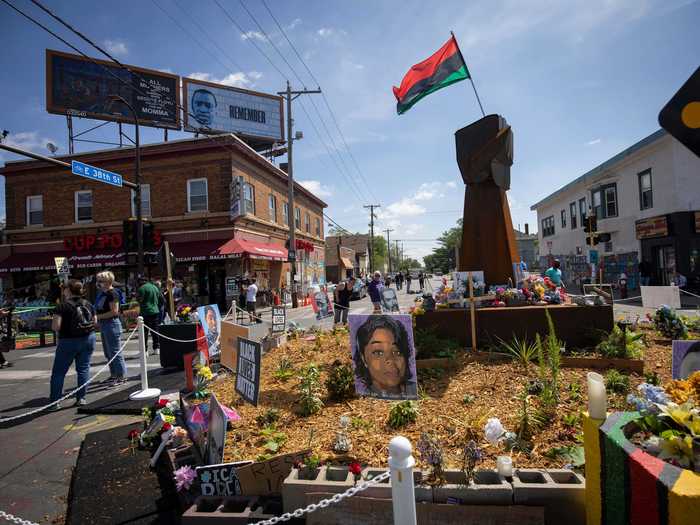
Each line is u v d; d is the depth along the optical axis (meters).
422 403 4.25
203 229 22.42
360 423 3.92
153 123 26.73
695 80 2.15
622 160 23.20
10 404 6.82
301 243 30.75
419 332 5.91
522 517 2.38
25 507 3.61
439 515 2.44
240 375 4.62
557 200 34.69
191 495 3.21
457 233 103.19
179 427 4.51
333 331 9.27
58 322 6.18
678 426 2.20
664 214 19.95
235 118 30.06
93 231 23.25
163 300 11.05
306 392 4.45
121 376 7.75
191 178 22.58
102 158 22.97
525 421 3.46
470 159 7.73
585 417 2.43
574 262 31.14
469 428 3.48
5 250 24.03
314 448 3.49
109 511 3.31
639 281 22.30
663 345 6.27
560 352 5.43
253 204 24.84
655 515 1.76
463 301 6.33
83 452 4.50
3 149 8.88
